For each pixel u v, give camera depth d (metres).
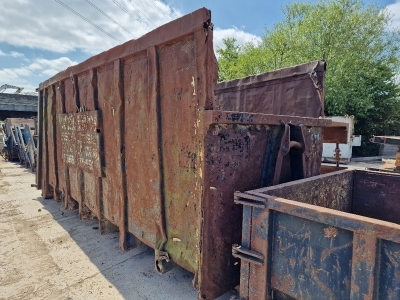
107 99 3.03
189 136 2.02
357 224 1.21
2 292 2.34
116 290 2.36
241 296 1.71
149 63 2.33
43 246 3.19
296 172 2.40
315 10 17.11
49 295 2.29
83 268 2.71
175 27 2.05
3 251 3.08
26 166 9.76
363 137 17.78
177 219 2.20
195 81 1.94
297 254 1.46
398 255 1.13
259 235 1.59
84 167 3.55
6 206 4.77
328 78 15.46
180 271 2.65
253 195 1.62
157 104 2.28
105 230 3.42
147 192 2.48
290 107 3.74
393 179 2.63
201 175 1.86
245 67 19.17
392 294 1.15
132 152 2.66
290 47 17.09
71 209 4.38
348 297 1.28
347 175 2.76
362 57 16.56
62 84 4.20
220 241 1.96
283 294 1.58
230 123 1.89
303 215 1.39
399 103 17.84
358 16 16.16
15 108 20.94
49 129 4.90
